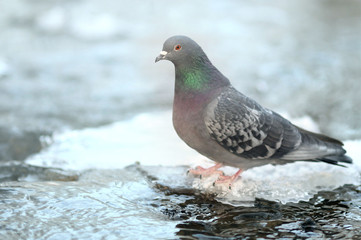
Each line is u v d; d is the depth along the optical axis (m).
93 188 8.76
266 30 22.36
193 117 8.59
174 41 8.52
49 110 14.72
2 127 13.20
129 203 8.23
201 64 8.62
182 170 9.80
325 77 17.16
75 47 20.62
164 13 24.39
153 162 10.73
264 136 8.75
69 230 7.16
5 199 8.02
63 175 9.55
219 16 24.09
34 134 12.83
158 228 7.36
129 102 15.46
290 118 13.52
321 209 8.25
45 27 22.52
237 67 18.12
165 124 13.41
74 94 16.12
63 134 12.78
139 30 22.27
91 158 11.07
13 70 18.12
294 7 25.95
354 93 15.73
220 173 9.27
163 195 8.64
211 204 8.34
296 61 18.69
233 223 7.63
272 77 17.22
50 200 8.06
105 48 20.47
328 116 14.02
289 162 9.15
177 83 8.72
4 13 23.88
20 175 9.82
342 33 21.91
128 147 11.75
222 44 20.55
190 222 7.61
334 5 26.27
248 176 9.55
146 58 19.39
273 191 8.89
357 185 9.30
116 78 17.58
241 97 8.83
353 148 10.83
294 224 7.63
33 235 6.99
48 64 18.81
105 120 13.99
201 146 8.83
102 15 23.52
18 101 15.41
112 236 7.05
